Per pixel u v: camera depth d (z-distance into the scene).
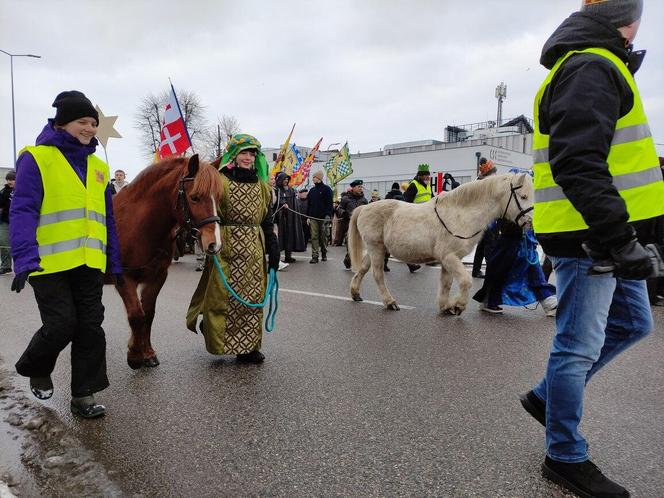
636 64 2.23
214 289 3.94
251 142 3.93
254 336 4.09
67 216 2.91
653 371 3.92
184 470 2.49
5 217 9.79
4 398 3.46
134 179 3.85
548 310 5.91
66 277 2.97
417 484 2.35
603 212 1.78
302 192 14.09
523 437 2.81
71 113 2.89
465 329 5.30
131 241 3.67
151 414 3.16
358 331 5.20
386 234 6.20
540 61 2.26
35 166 2.80
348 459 2.59
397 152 37.00
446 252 5.73
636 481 2.38
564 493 2.23
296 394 3.48
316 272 9.71
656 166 2.01
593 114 1.84
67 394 3.52
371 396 3.43
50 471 2.47
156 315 5.93
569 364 2.17
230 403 3.33
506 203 5.36
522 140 35.38
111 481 2.38
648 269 1.82
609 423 3.01
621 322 2.31
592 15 2.06
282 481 2.38
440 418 3.07
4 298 7.06
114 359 4.30
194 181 3.42
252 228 4.03
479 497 2.24
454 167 34.41
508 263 5.90
